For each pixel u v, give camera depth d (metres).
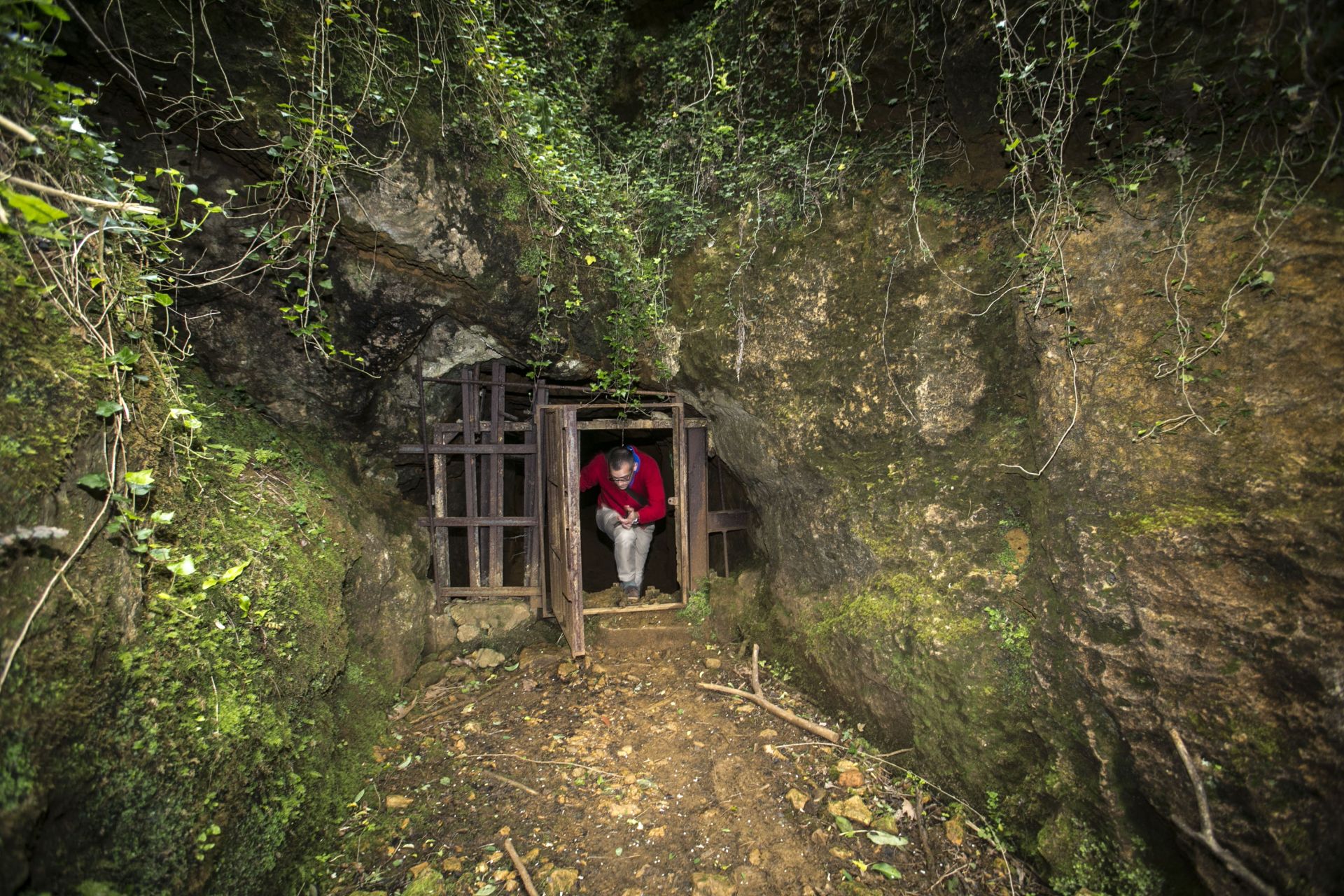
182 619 2.46
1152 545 2.59
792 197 4.08
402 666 4.33
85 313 2.24
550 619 5.20
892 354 3.62
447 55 3.77
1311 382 2.31
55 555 1.98
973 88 3.21
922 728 3.38
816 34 3.94
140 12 2.89
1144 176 2.72
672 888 2.87
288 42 3.22
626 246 4.57
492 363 4.94
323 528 3.69
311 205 3.46
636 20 5.70
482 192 3.92
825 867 2.94
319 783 3.09
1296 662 2.24
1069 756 2.88
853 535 3.86
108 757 2.06
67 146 2.25
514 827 3.19
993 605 3.25
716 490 6.07
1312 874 2.14
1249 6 2.37
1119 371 2.76
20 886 1.69
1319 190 2.33
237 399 4.06
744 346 4.24
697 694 4.29
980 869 2.92
